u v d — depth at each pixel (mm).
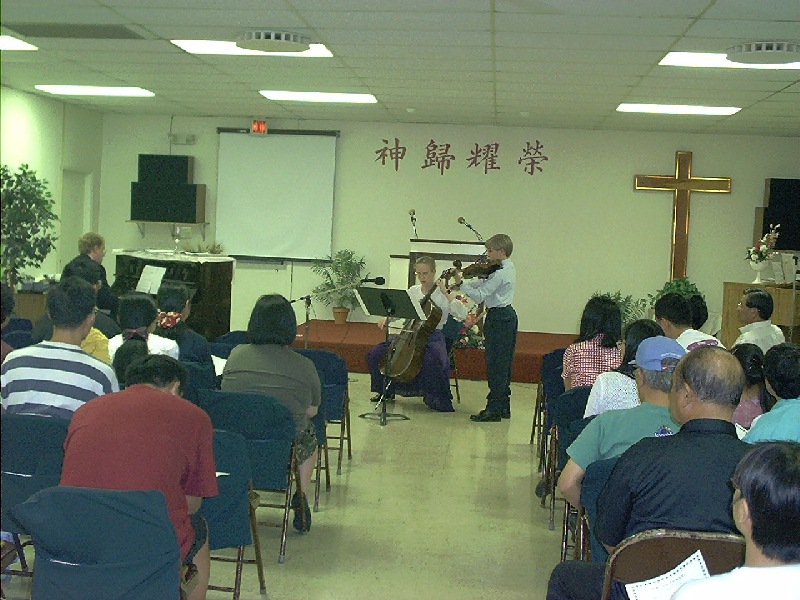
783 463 1746
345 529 5000
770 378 3514
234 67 8227
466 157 11750
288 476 4395
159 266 8359
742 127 10703
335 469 6262
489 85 8539
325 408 5582
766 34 6051
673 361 3191
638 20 5789
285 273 12070
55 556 2451
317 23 6273
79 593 2443
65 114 11266
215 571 4281
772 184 11000
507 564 4566
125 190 12258
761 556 1752
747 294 5777
